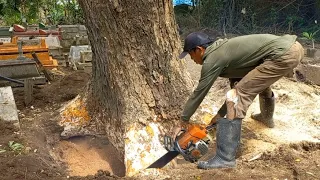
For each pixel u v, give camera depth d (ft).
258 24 38.55
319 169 11.16
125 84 13.08
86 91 15.46
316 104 17.12
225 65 10.96
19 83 18.11
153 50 13.02
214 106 14.53
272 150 12.83
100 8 12.60
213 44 11.07
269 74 11.20
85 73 21.97
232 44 11.08
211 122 12.54
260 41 11.28
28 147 13.05
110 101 13.96
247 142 13.89
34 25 35.83
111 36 12.85
